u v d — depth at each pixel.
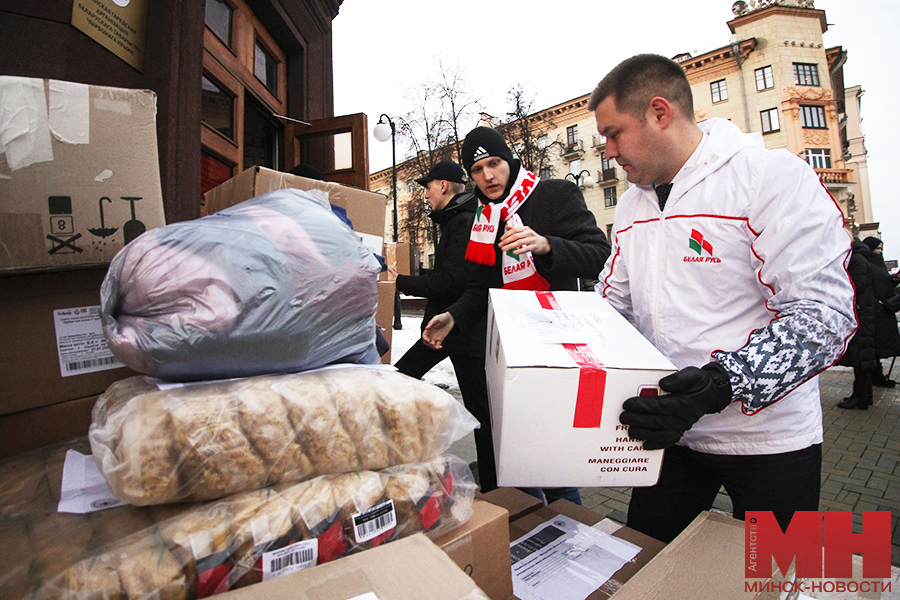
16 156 0.81
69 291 0.94
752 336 0.95
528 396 0.83
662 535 1.26
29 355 0.90
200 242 0.66
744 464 1.06
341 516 0.65
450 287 2.25
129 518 0.60
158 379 0.68
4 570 0.51
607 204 27.11
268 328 0.67
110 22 1.78
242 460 0.61
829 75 25.62
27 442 0.90
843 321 0.90
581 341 0.94
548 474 0.88
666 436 0.83
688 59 26.55
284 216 0.76
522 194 1.75
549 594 0.83
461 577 0.52
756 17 24.83
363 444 0.70
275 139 3.78
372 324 0.89
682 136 1.08
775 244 0.94
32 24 1.54
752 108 25.41
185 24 2.08
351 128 3.68
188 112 2.10
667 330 1.12
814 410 1.06
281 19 3.44
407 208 21.58
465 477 0.83
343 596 0.48
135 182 0.93
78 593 0.49
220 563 0.56
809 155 24.94
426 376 5.18
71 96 0.86
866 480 2.72
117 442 0.59
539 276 1.73
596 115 1.14
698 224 1.06
